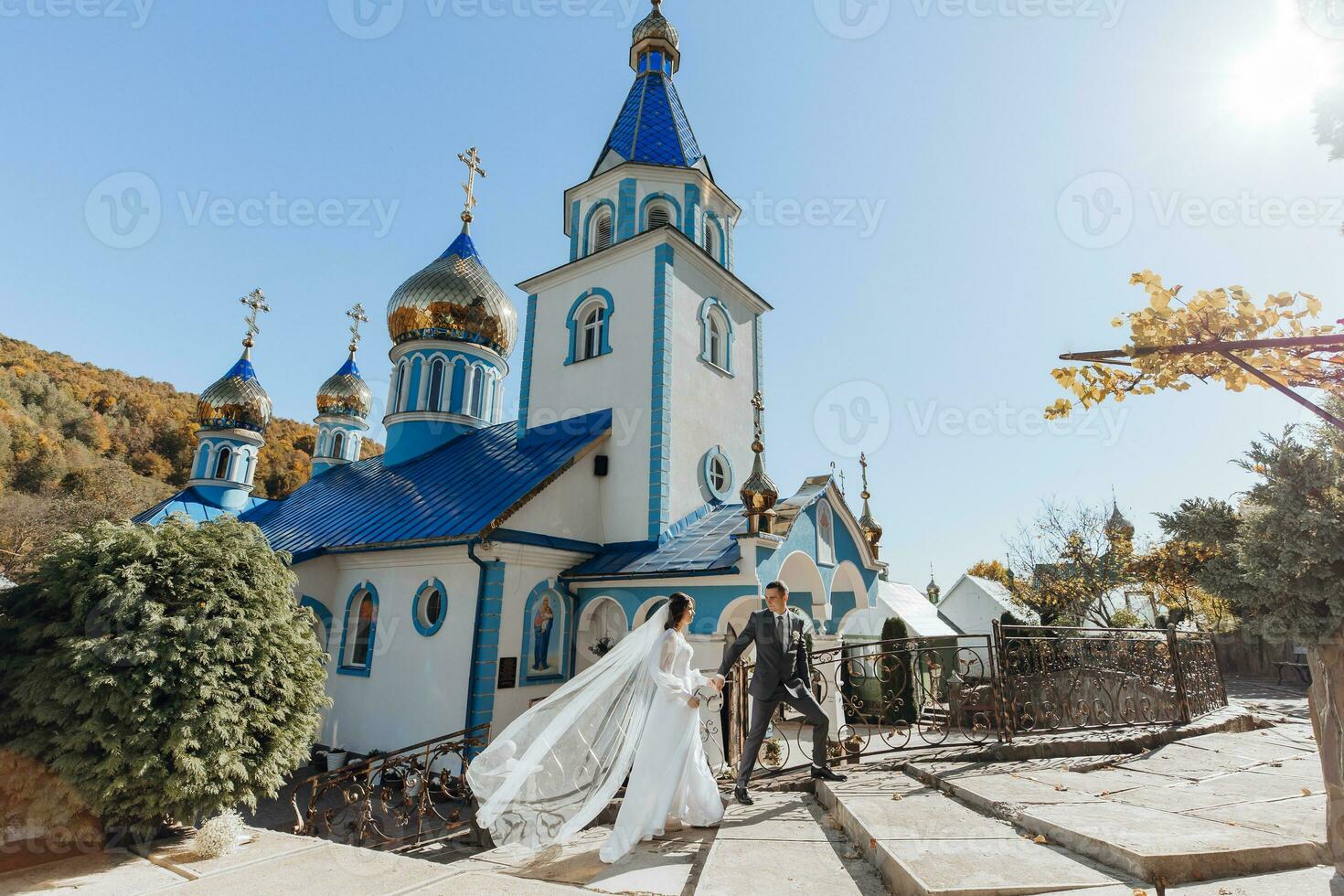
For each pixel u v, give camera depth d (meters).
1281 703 14.73
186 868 4.35
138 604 4.96
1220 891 3.31
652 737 5.10
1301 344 3.28
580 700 5.75
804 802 6.01
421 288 20.05
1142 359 3.96
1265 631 3.54
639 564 12.14
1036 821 4.34
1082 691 10.01
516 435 16.42
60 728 4.62
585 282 15.87
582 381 15.20
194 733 4.85
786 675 6.21
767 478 10.84
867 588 14.53
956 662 8.19
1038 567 27.20
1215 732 8.74
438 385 20.19
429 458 18.38
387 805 8.55
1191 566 4.21
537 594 12.30
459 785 10.07
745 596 10.69
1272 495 3.49
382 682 12.70
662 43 18.83
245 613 5.50
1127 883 3.40
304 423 54.19
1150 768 6.46
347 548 13.48
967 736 7.95
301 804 10.73
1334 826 3.33
